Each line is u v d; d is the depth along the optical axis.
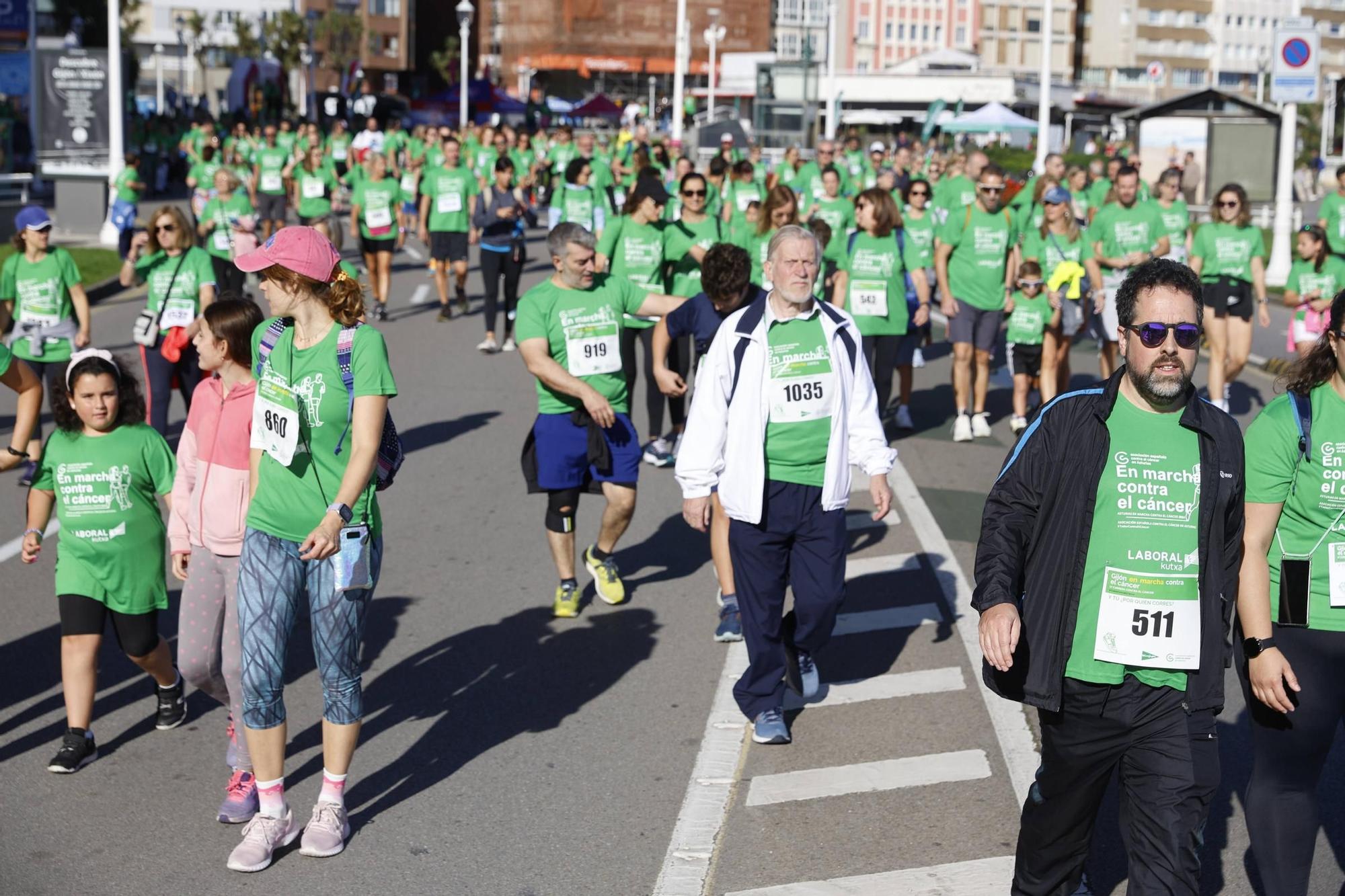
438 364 16.05
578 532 9.66
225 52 85.38
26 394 6.03
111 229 26.72
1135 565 4.05
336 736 5.20
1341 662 4.41
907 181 23.56
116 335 17.78
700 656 7.28
